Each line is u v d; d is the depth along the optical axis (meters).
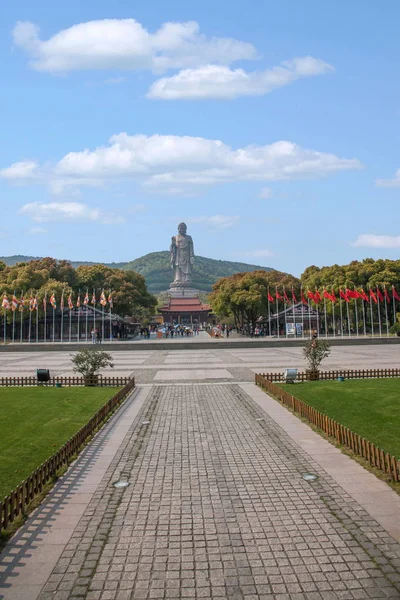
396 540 16.11
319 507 18.83
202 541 16.31
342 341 102.31
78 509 18.98
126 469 23.67
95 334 113.31
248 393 44.03
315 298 125.19
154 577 14.23
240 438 28.94
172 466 24.06
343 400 37.66
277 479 22.00
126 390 43.78
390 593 13.31
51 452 25.58
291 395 37.28
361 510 18.45
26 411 35.66
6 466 23.33
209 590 13.58
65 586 13.84
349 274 141.75
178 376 55.75
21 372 62.47
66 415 34.31
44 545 16.12
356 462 24.14
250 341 99.94
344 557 15.12
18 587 13.80
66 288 135.38
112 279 162.00
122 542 16.30
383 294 137.00
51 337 129.75
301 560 15.01
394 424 29.78
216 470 23.39
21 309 116.31
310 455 25.41
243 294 144.12
